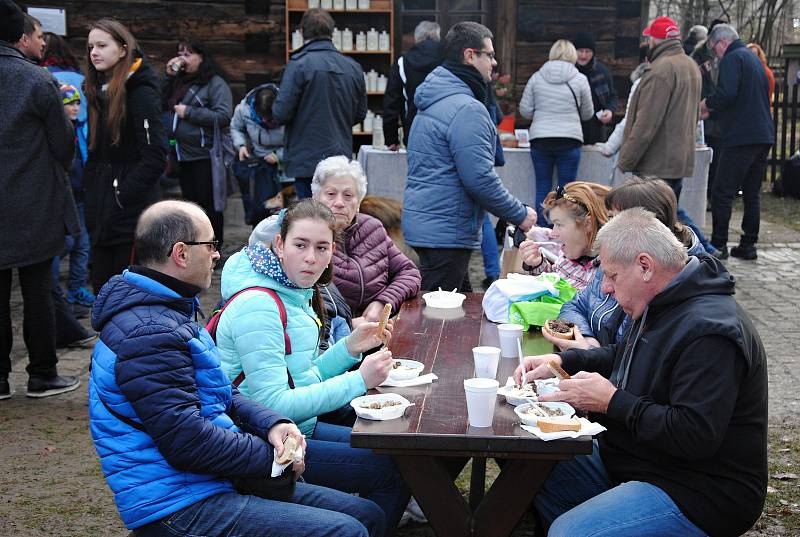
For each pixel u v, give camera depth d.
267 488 2.41
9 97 4.45
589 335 3.33
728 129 7.96
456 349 3.25
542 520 2.89
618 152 7.97
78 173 6.50
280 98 6.71
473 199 4.85
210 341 2.47
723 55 7.97
